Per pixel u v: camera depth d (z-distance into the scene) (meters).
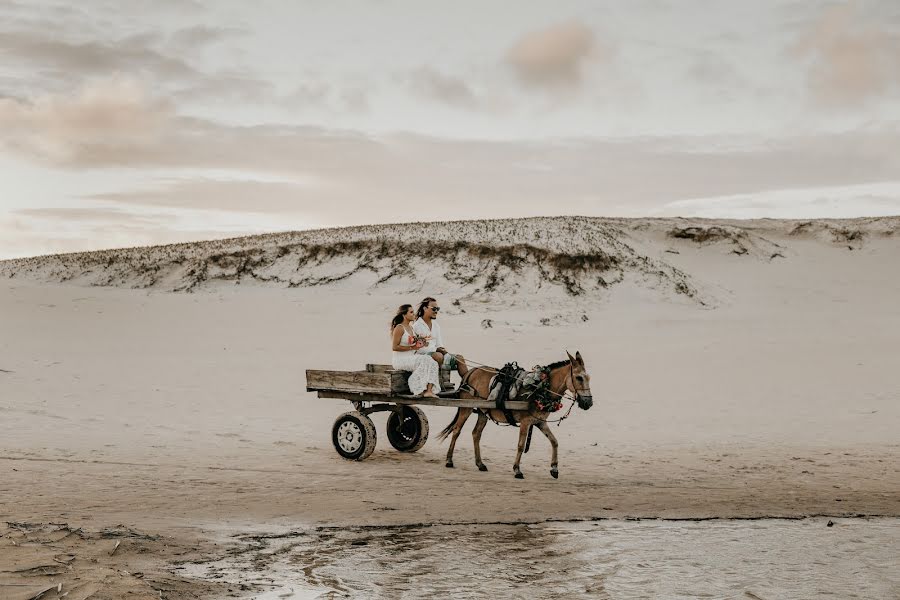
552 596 6.79
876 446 14.32
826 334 34.78
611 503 10.48
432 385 13.10
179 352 28.80
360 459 13.30
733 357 26.83
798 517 9.73
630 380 22.56
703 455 13.86
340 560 7.79
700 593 6.91
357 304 45.38
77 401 18.59
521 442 12.13
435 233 60.69
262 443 14.74
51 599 5.89
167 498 10.41
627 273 51.88
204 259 59.22
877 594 6.92
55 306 39.69
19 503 9.80
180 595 6.38
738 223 78.25
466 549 8.23
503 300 47.38
